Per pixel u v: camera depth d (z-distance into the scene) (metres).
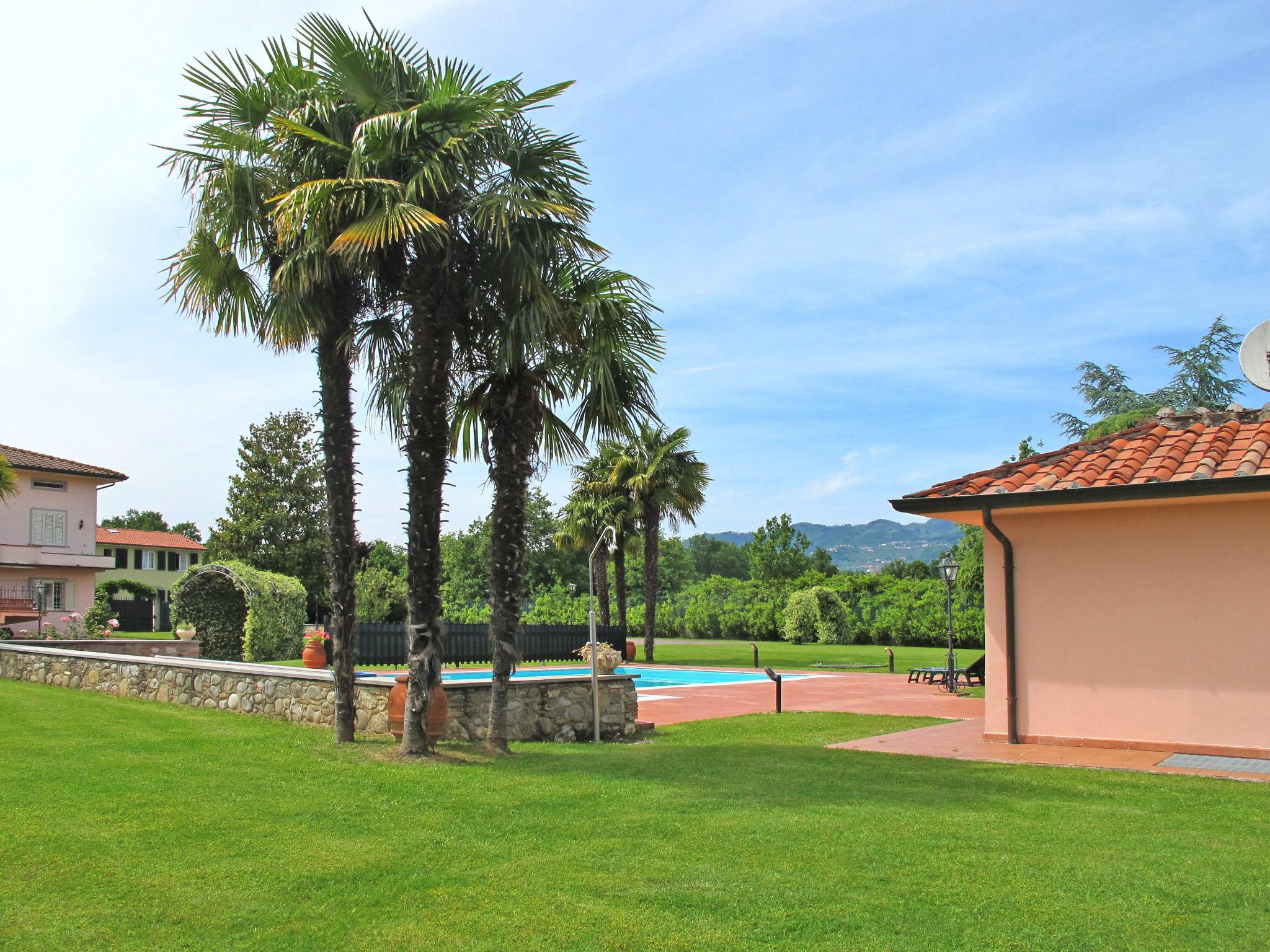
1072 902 4.57
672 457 30.30
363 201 8.31
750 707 16.62
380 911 4.53
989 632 10.85
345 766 8.27
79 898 4.66
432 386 8.94
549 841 5.73
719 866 5.18
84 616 31.83
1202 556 9.59
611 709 11.77
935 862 5.22
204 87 8.91
